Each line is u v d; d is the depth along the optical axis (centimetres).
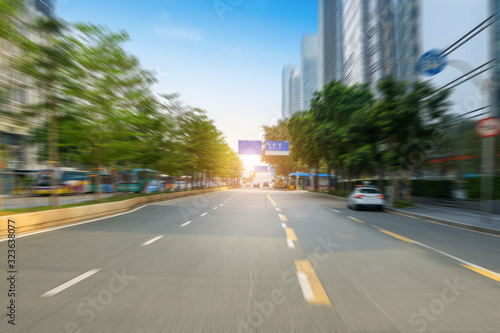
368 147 2269
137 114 1916
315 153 3612
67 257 630
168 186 4688
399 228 1141
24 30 1252
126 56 1688
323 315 359
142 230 1012
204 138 3928
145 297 409
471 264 607
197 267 559
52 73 1335
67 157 1967
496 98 1756
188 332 315
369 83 3088
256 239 852
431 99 1936
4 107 1365
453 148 2169
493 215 1616
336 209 1969
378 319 350
